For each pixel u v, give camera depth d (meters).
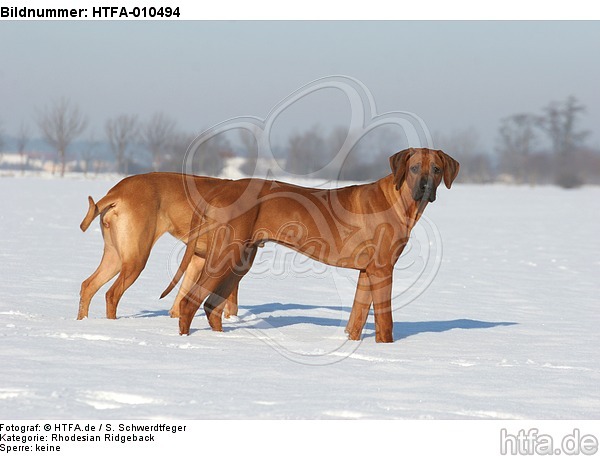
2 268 12.24
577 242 21.73
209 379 5.58
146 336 6.98
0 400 4.89
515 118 103.31
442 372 6.16
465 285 12.96
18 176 73.56
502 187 84.69
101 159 84.31
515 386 5.77
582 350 7.44
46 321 7.45
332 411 4.92
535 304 11.11
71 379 5.37
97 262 13.87
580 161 99.50
